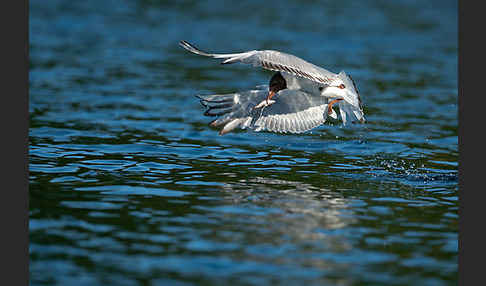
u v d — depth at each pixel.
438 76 25.31
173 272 8.53
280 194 12.01
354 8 41.66
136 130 16.83
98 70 24.41
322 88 11.73
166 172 13.33
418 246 9.66
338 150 15.70
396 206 11.53
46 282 8.22
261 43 30.12
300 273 8.55
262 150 15.49
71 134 16.12
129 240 9.59
